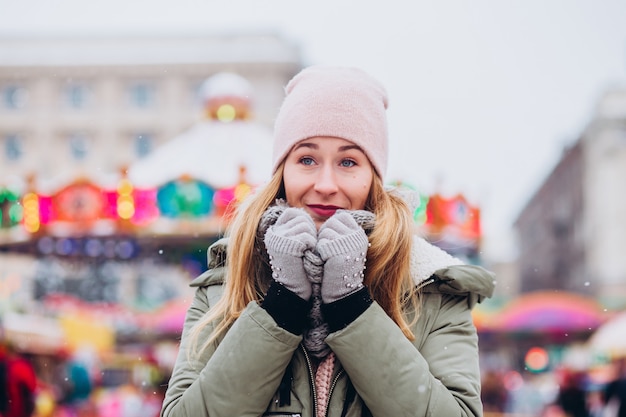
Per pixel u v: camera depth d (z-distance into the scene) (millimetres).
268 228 1939
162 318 15305
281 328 1808
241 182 8250
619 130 40844
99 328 13820
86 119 52125
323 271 1845
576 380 16031
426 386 1778
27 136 52094
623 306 17266
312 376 1887
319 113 2002
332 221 1872
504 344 22797
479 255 9875
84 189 8547
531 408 16609
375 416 1803
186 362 1972
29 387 9359
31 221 8758
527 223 65375
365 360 1787
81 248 11656
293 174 2016
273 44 52219
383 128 2086
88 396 13234
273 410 1887
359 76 2102
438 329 1963
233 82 10508
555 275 53938
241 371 1799
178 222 8414
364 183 1998
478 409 1860
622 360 10805
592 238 43625
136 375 15750
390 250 1919
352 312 1817
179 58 51906
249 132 10188
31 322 12914
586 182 44375
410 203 2100
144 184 8461
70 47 52656
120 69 52031
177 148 10055
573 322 16172
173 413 1861
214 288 2105
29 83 52375
